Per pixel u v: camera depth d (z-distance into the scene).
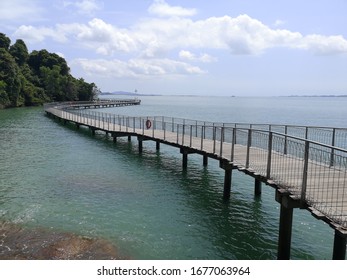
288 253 10.07
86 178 19.39
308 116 91.50
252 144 20.48
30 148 29.03
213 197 16.59
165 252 11.02
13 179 18.89
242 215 14.34
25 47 124.06
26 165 22.39
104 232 12.26
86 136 37.19
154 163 23.81
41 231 12.12
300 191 9.76
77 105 88.19
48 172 20.59
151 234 12.30
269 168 11.21
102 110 99.56
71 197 15.98
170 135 26.69
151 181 19.11
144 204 15.36
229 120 75.12
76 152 27.47
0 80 84.94
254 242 11.95
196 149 19.42
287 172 12.03
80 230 12.33
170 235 12.29
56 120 55.84
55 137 36.12
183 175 20.58
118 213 14.16
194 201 15.95
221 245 11.67
